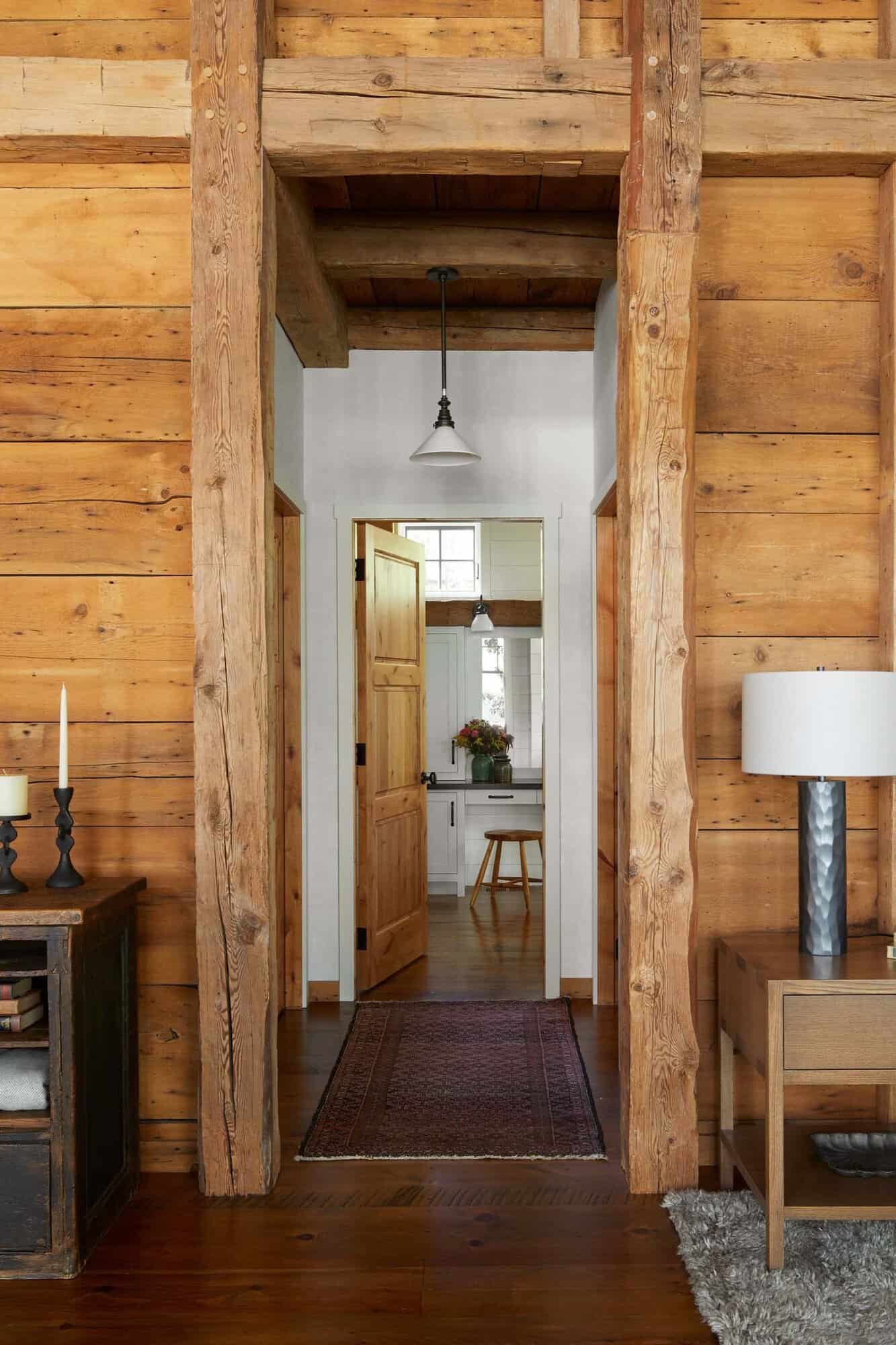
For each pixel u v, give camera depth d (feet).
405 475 15.44
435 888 24.21
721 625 9.73
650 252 9.09
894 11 9.49
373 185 11.93
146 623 9.68
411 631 17.85
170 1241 8.21
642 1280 7.63
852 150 9.27
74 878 8.87
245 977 8.97
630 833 9.06
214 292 9.06
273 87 9.14
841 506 9.78
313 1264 7.86
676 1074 8.98
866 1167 8.25
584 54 9.77
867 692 8.12
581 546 15.38
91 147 9.34
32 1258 7.72
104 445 9.71
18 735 9.67
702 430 9.75
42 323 9.69
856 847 9.69
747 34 9.80
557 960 15.42
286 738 15.16
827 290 9.79
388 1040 13.42
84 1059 7.98
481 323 15.28
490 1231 8.34
